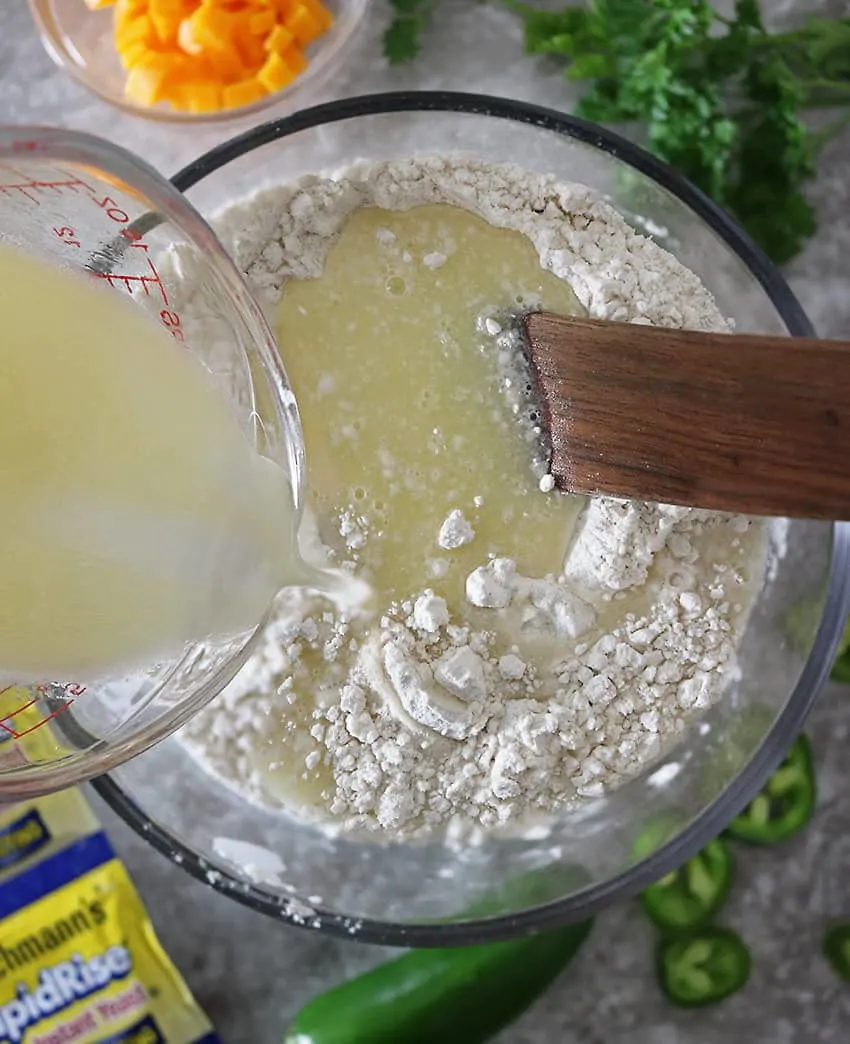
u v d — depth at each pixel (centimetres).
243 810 27
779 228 30
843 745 31
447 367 26
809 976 30
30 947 29
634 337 23
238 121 32
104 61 32
